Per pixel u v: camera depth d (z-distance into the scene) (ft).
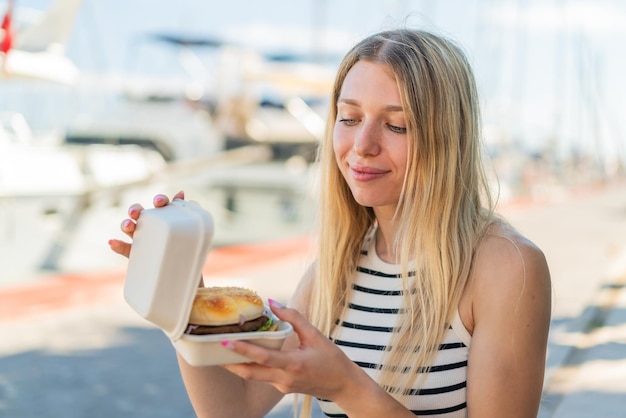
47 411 16.14
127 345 21.77
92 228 46.98
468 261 5.20
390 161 5.28
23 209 42.75
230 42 82.69
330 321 5.71
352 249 5.84
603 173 172.45
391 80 5.19
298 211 68.44
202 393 5.42
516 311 5.03
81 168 46.47
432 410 5.23
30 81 36.78
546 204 88.12
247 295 4.20
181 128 69.87
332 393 4.36
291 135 80.43
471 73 5.51
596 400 12.84
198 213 3.94
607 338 17.76
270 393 5.67
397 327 5.37
